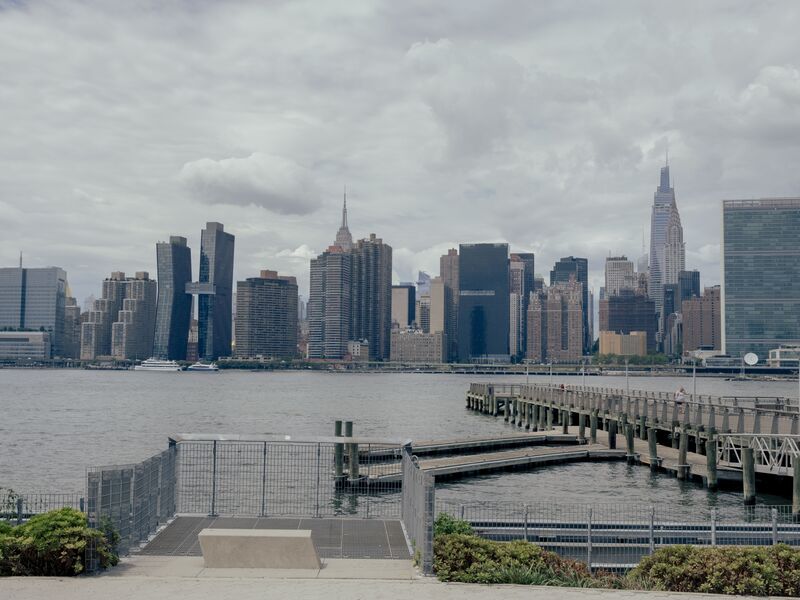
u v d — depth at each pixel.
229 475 43.22
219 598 17.59
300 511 36.81
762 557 20.08
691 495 49.88
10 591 17.94
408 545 23.22
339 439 27.34
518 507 41.53
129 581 18.95
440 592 18.50
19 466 64.00
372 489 48.50
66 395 191.50
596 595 18.53
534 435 76.25
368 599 17.80
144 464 23.41
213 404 159.75
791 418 45.53
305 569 20.64
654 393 86.62
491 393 127.12
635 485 53.62
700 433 53.03
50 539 19.44
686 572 20.08
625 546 27.11
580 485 53.75
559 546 27.06
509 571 19.84
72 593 17.84
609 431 67.62
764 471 45.34
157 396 191.25
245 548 20.59
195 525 25.19
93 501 20.69
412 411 139.38
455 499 48.41
